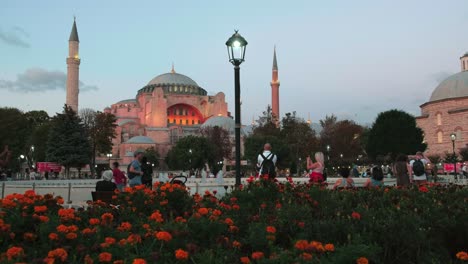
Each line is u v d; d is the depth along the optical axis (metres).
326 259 5.08
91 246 5.44
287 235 6.71
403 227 6.46
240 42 14.01
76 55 110.56
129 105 144.38
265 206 8.09
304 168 77.38
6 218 6.01
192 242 5.78
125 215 7.68
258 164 14.17
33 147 74.75
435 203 8.88
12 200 6.72
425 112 88.81
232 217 7.34
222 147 101.94
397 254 6.47
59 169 60.75
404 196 9.73
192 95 147.12
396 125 68.25
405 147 67.31
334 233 6.47
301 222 6.75
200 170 91.25
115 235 5.96
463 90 84.56
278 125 89.25
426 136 86.31
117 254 5.10
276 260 5.02
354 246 5.17
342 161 76.50
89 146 63.12
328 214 7.95
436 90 90.06
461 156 72.00
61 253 4.64
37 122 105.00
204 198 8.95
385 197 9.62
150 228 6.28
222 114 145.62
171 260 5.25
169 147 120.75
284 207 7.42
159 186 9.44
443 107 83.94
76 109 108.25
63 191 25.64
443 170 57.34
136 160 14.86
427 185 11.91
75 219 6.54
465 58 94.19
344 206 8.57
